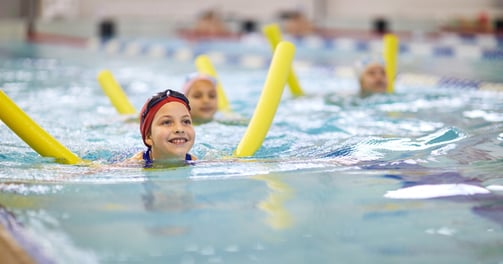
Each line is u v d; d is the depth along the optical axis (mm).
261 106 3223
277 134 3691
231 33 12852
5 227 2006
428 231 1985
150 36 12766
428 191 2410
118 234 1929
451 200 2303
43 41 12195
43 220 2062
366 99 5211
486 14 11383
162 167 2803
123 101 4449
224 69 8227
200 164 2855
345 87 6547
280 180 2561
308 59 9281
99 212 2139
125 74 7688
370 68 5547
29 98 5434
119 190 2410
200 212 2137
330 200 2291
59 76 7250
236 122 4148
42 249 1821
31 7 14172
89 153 3201
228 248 1821
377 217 2107
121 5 14039
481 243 1894
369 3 12727
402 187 2461
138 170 2744
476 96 5402
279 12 13305
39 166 2830
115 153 3191
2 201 2275
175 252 1788
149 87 6535
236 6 13867
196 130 3855
